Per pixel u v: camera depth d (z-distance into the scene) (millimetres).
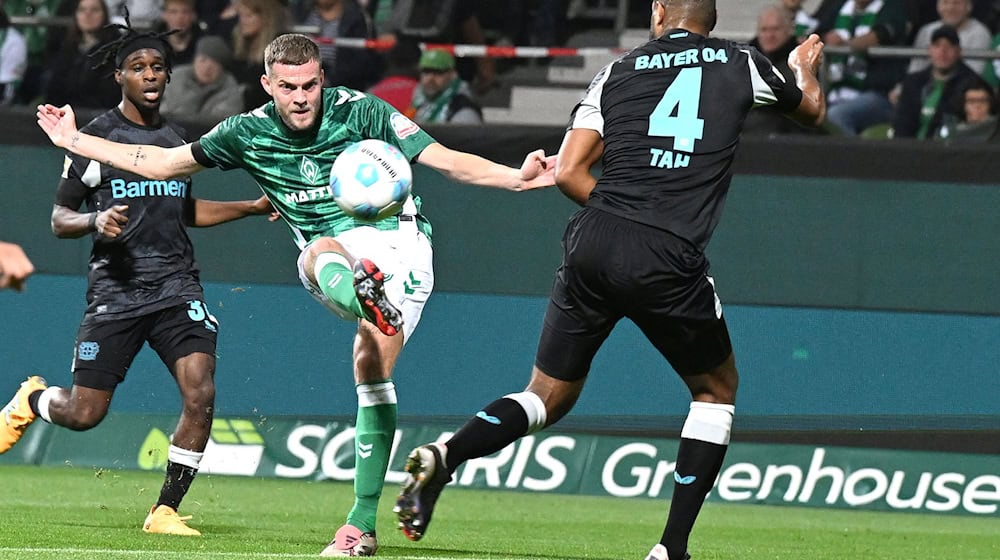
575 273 18250
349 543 20609
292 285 35094
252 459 35281
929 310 33406
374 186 19359
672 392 34656
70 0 42875
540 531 28703
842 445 33906
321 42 41594
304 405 35219
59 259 35188
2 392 35281
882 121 39156
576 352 18516
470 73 44062
